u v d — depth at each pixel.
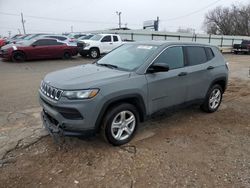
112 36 18.48
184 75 4.59
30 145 3.91
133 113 3.98
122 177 3.16
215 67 5.32
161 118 5.14
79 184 3.02
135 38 28.17
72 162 3.46
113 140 3.81
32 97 6.69
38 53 15.45
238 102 6.57
